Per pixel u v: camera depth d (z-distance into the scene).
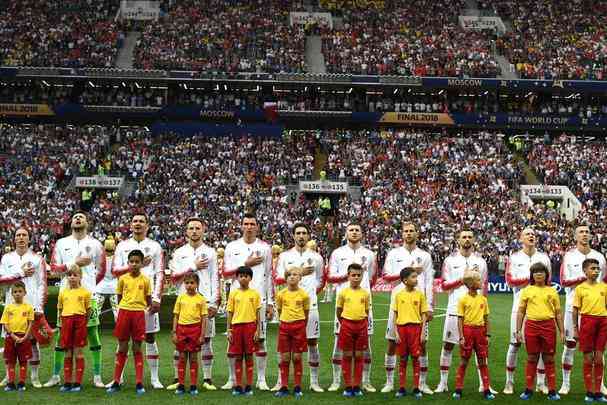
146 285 14.02
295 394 13.51
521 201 49.06
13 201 46.31
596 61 58.62
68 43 58.81
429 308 14.15
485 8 67.06
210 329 14.32
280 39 61.06
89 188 49.19
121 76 55.47
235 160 52.03
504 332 23.34
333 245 43.38
